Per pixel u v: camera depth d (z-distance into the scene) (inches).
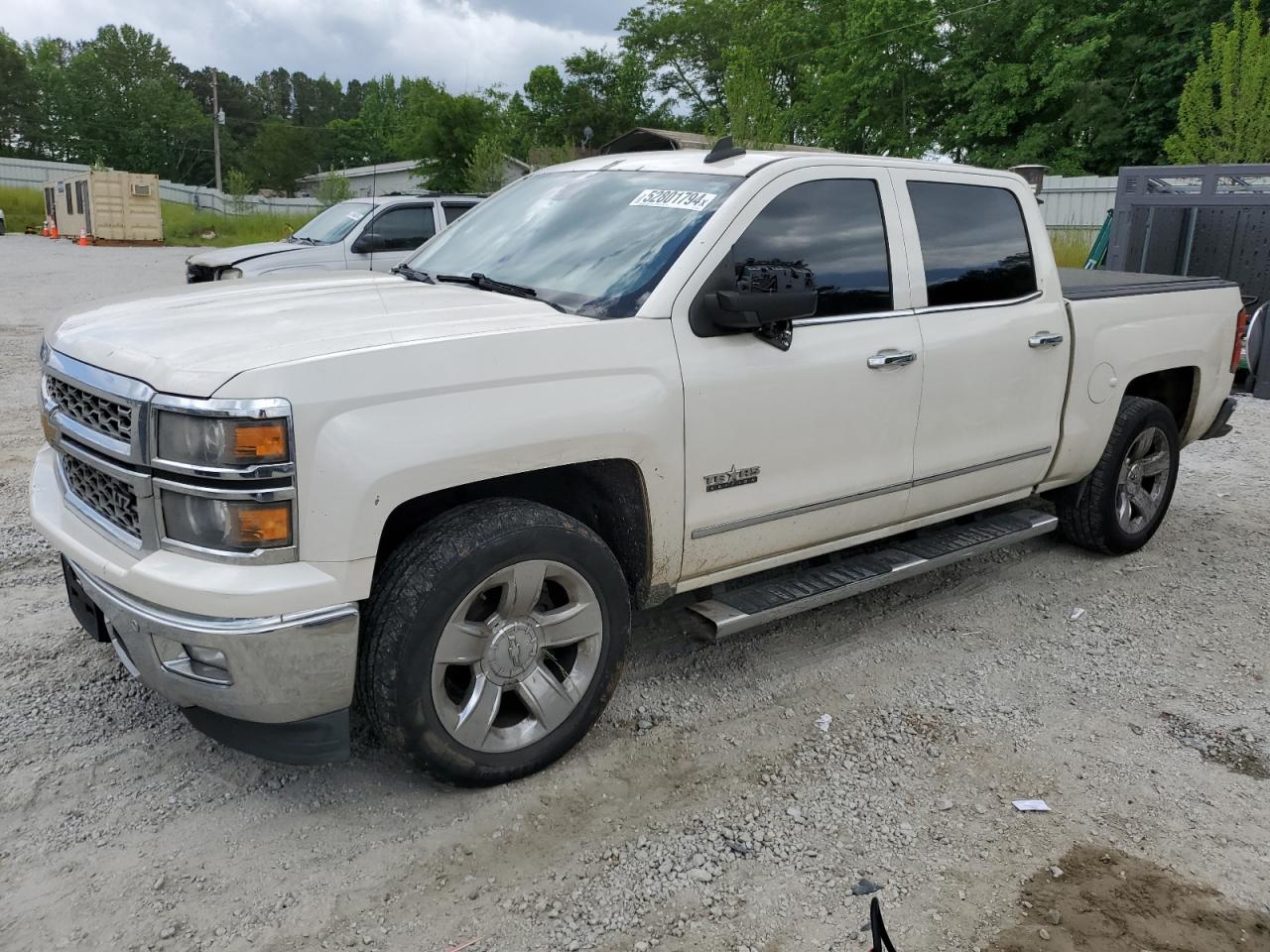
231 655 104.0
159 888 106.4
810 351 144.6
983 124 1243.8
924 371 159.8
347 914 103.9
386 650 112.0
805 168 148.6
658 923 104.0
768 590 152.7
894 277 158.4
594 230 149.3
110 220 1180.5
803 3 1598.2
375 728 117.6
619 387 124.3
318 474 103.3
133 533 111.6
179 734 134.9
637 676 157.0
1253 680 160.9
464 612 116.1
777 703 150.1
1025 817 123.6
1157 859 116.3
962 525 188.4
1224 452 308.0
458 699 124.6
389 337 112.5
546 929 102.7
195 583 102.1
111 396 109.0
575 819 120.7
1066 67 1133.1
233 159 3629.4
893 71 1341.0
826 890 109.7
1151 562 213.2
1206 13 1080.8
